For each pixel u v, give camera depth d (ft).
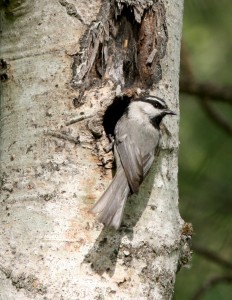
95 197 31.81
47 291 30.42
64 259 30.81
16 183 32.40
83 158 32.22
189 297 48.49
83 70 33.01
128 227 31.78
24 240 31.37
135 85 34.12
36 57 33.58
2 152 33.42
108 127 35.40
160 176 33.45
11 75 34.04
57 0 33.81
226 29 53.42
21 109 33.30
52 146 32.35
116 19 33.81
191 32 53.36
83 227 31.30
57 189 31.76
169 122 34.58
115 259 31.22
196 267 49.29
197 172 49.44
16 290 30.76
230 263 47.26
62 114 32.65
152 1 34.50
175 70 35.22
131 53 34.06
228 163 50.37
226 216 49.01
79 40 33.32
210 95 51.62
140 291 31.27
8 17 34.55
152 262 31.89
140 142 33.01
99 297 30.50
